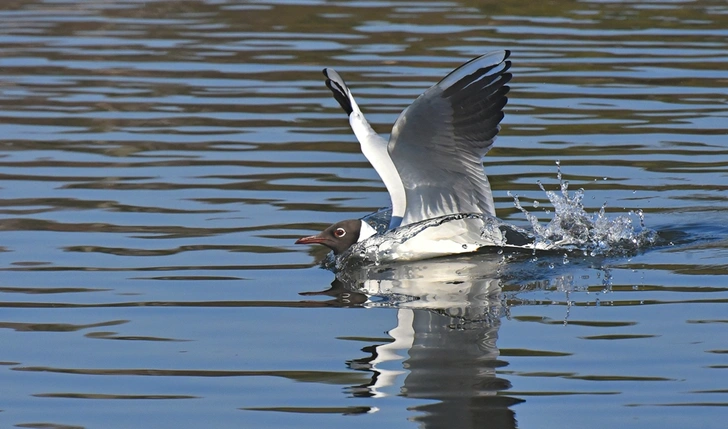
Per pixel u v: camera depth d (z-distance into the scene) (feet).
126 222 41.09
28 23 86.12
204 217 41.86
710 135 53.52
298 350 28.68
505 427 23.75
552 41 75.87
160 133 55.06
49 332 30.04
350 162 50.14
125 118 57.98
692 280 34.40
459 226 38.96
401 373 26.94
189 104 60.95
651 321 30.37
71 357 28.25
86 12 90.94
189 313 31.68
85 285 34.12
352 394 25.67
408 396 25.54
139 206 43.21
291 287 34.50
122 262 36.42
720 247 38.40
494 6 90.17
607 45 74.84
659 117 57.06
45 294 33.22
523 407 24.75
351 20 84.69
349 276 35.99
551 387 25.86
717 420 23.88
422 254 39.01
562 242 39.60
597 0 92.43
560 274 35.99
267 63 70.64
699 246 38.63
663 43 75.15
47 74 68.49
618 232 39.86
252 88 64.44
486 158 50.47
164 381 26.66
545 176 47.62
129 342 29.30
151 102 61.41
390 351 28.53
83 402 25.48
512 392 25.61
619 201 43.93
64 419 24.58
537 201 44.34
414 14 86.74
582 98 61.05
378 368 27.27
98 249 37.81
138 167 49.03
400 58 70.59
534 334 29.63
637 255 37.91
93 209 42.73
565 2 91.09
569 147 51.98
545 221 41.91
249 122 57.00
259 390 26.07
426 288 34.63
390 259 38.63
